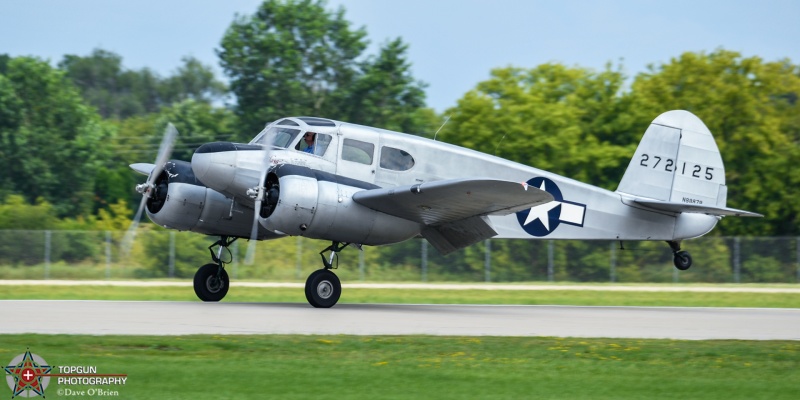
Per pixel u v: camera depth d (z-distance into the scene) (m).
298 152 64.06
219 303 68.25
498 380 38.06
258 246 129.75
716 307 84.25
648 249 138.25
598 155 153.25
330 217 61.16
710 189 81.19
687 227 79.75
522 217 73.81
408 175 67.81
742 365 42.81
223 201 66.94
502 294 101.50
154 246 126.75
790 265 135.62
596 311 73.69
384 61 194.75
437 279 131.88
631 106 164.62
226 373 37.97
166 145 66.25
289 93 188.38
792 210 156.88
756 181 158.88
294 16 196.75
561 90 174.12
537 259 135.88
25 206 145.75
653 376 39.75
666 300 94.50
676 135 80.50
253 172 62.75
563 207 75.06
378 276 130.50
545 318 64.00
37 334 46.00
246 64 190.25
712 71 171.62
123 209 152.62
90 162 186.25
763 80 174.38
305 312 61.28
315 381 36.94
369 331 51.16
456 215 64.19
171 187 66.12
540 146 152.50
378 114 191.00
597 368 41.47
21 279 120.06
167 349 42.97
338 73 198.12
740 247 136.88
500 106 161.38
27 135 181.12
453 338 49.00
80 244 127.06
